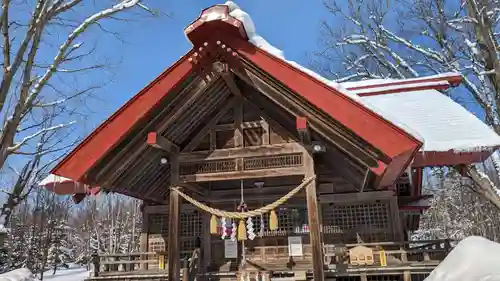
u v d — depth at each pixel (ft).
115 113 21.61
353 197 36.65
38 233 109.81
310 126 21.03
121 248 123.13
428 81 44.78
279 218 36.14
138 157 24.08
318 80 19.71
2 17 26.23
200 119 24.77
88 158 21.52
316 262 20.72
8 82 26.73
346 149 20.62
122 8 31.22
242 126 24.47
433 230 124.77
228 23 20.34
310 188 22.12
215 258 36.11
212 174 23.63
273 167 22.94
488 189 39.93
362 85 46.44
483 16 41.96
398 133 18.31
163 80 21.45
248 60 20.94
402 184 43.47
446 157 30.99
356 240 36.09
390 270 31.40
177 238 23.08
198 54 21.01
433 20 53.06
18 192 51.44
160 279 35.58
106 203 141.79
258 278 28.37
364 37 63.31
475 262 10.30
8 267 72.74
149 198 34.50
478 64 47.01
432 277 10.84
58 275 108.06
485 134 31.24
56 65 29.30
